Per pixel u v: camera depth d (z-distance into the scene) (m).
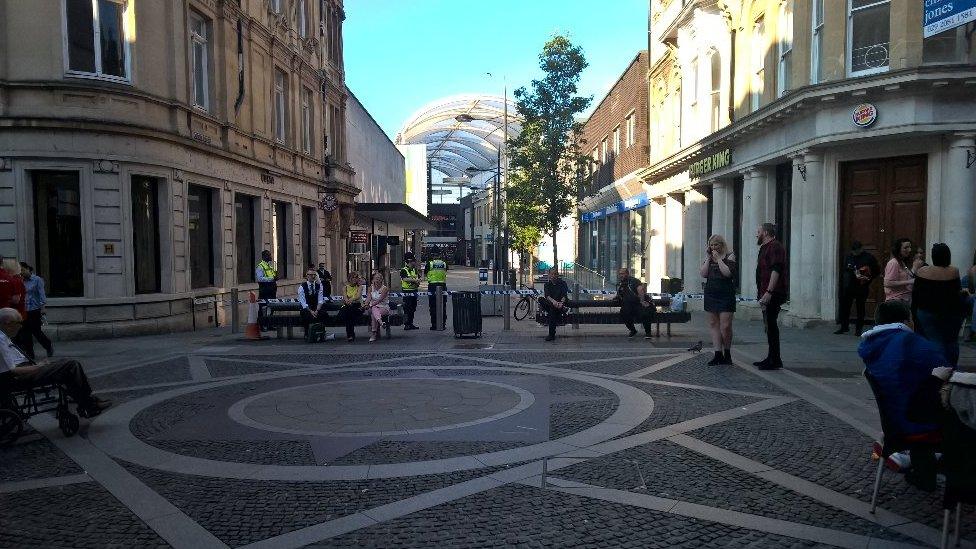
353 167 33.44
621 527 4.30
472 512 4.56
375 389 8.59
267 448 6.07
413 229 56.66
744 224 17.52
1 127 13.33
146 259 15.06
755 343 12.30
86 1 14.03
